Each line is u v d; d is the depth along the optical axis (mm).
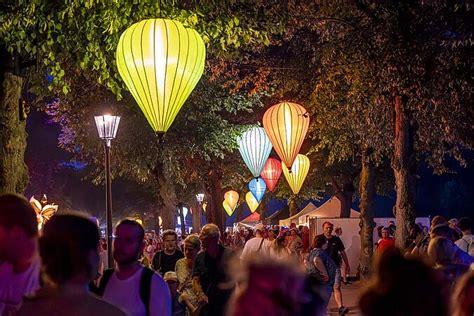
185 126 29297
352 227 30844
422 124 21734
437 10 19172
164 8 13188
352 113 22047
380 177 44031
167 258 11852
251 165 24688
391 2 19578
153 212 63719
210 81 28031
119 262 6066
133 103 25578
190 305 10391
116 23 12523
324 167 41250
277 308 3061
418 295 3625
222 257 9312
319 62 24109
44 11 12117
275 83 26000
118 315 3707
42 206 16594
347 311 17797
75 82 21328
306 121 20062
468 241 12938
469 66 19344
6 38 11398
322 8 20781
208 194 41625
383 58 19359
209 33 14266
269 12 15414
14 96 11445
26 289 4996
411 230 18609
